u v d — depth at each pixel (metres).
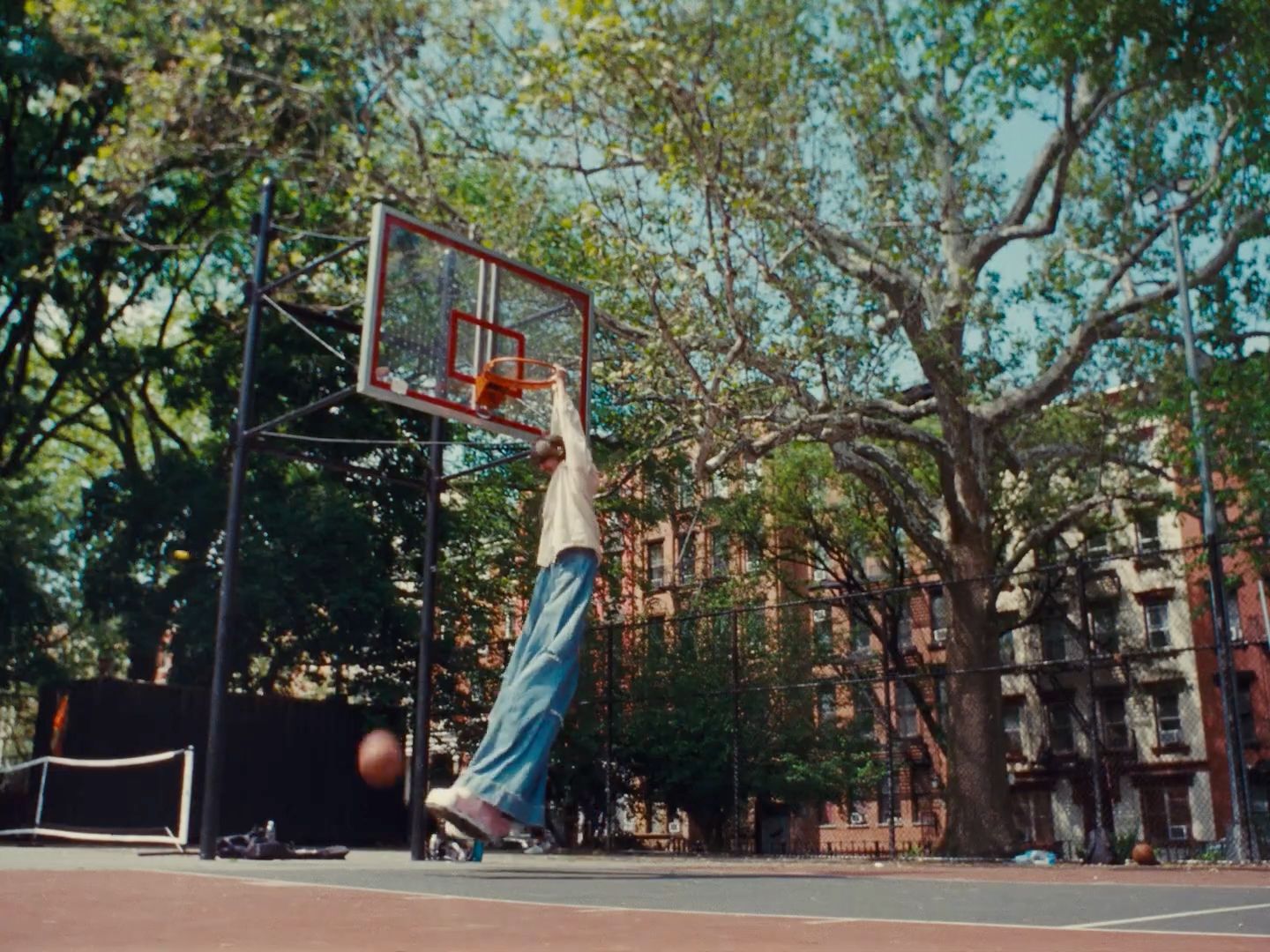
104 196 18.09
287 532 22.45
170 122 16.95
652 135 15.01
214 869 8.42
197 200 24.47
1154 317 20.52
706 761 25.33
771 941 3.18
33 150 22.95
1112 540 28.41
